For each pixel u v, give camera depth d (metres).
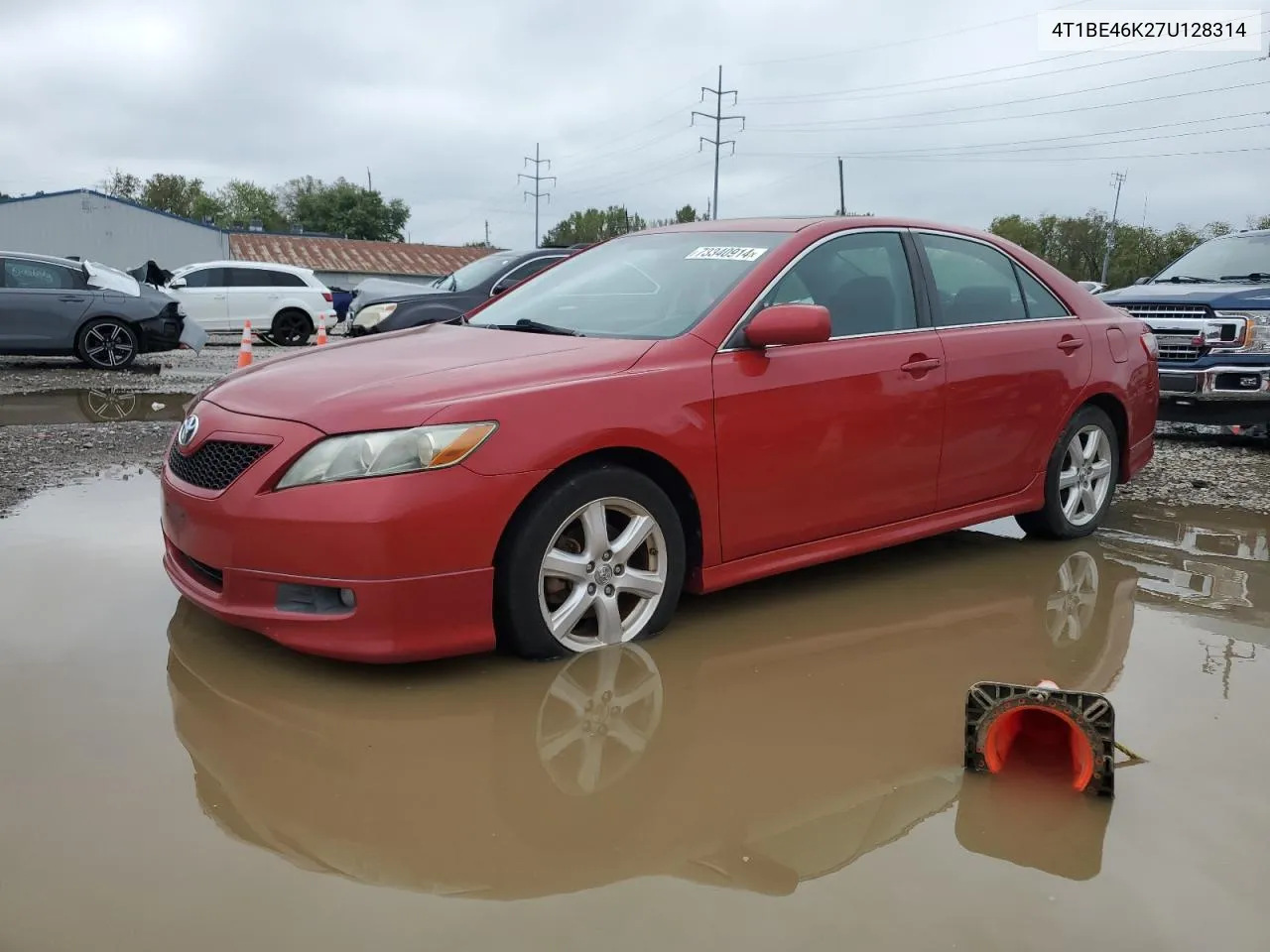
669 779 2.53
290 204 97.50
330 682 3.04
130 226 44.81
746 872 2.13
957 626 3.71
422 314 10.84
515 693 3.01
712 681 3.15
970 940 1.91
